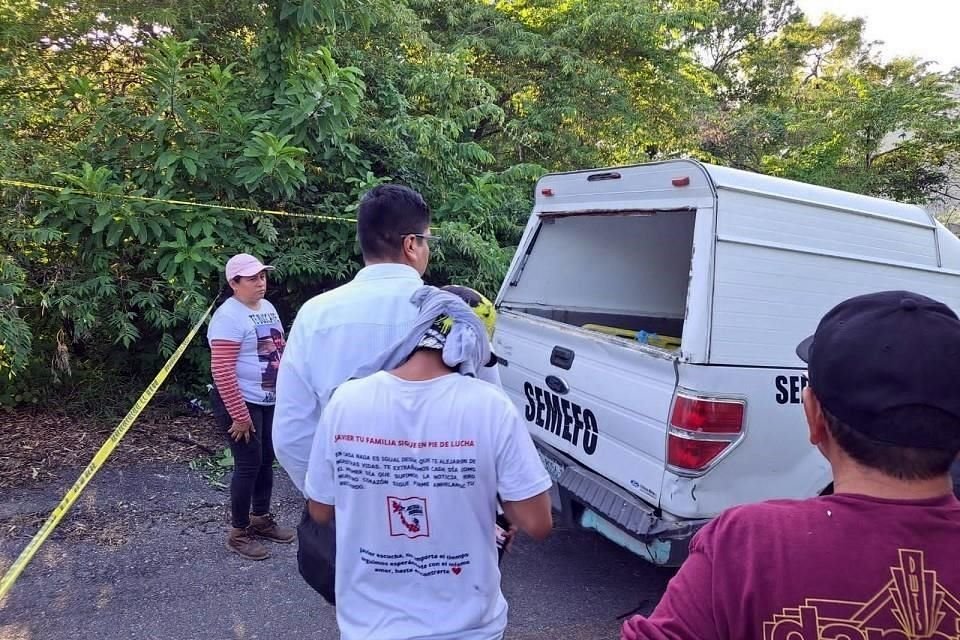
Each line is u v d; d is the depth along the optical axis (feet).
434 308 5.57
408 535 5.20
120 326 16.30
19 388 16.96
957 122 39.81
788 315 10.30
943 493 3.46
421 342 5.42
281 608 10.62
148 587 10.89
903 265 11.68
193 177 17.26
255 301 11.82
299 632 10.07
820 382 3.64
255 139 17.19
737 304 9.87
